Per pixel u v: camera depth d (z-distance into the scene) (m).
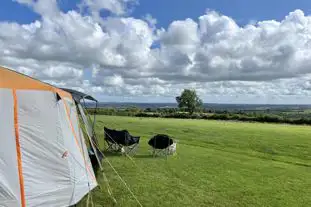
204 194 6.73
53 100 5.21
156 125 29.17
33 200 4.50
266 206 6.14
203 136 20.20
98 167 7.82
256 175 8.98
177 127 27.30
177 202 6.06
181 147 14.51
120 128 24.11
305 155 13.54
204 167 9.80
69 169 5.05
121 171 8.59
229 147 15.46
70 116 5.76
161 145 11.30
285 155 13.45
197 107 73.88
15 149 4.55
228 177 8.52
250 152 13.96
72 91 8.88
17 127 4.66
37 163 4.73
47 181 4.75
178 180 7.86
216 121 42.47
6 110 4.64
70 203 4.95
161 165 9.76
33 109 4.89
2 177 4.34
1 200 4.26
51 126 5.03
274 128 29.52
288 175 9.20
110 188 6.77
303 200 6.66
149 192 6.64
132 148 12.03
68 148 5.19
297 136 21.34
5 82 4.85
